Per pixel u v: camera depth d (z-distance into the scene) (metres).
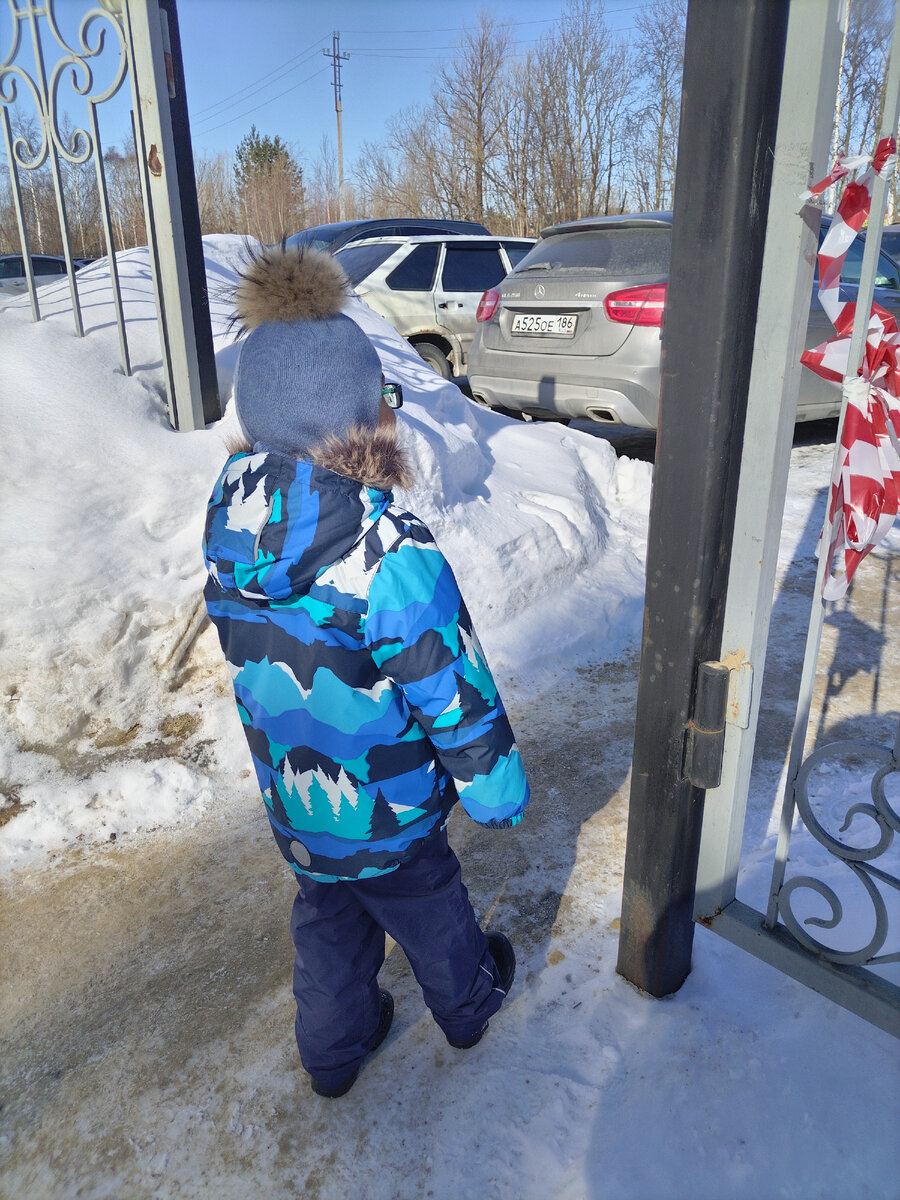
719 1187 1.39
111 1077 1.67
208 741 2.72
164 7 2.78
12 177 3.10
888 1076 1.54
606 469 4.71
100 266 4.32
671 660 1.49
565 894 2.11
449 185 30.19
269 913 2.10
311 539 1.09
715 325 1.26
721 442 1.32
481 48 27.64
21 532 2.66
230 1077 1.66
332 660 1.17
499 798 1.27
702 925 1.79
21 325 3.21
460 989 1.52
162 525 2.91
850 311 1.29
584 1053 1.64
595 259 5.22
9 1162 1.51
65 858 2.30
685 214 1.26
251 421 1.13
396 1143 1.51
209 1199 1.44
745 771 1.62
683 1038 1.64
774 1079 1.55
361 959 1.48
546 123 28.25
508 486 4.03
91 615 2.69
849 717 2.90
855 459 1.30
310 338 1.09
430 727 1.22
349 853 1.30
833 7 1.15
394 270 7.56
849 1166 1.40
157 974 1.92
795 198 1.23
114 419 2.99
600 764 2.68
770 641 3.46
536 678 3.22
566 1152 1.46
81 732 2.67
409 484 1.21
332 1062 1.51
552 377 5.47
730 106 1.16
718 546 1.40
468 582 3.37
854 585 3.97
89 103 2.87
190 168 2.98
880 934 1.51
